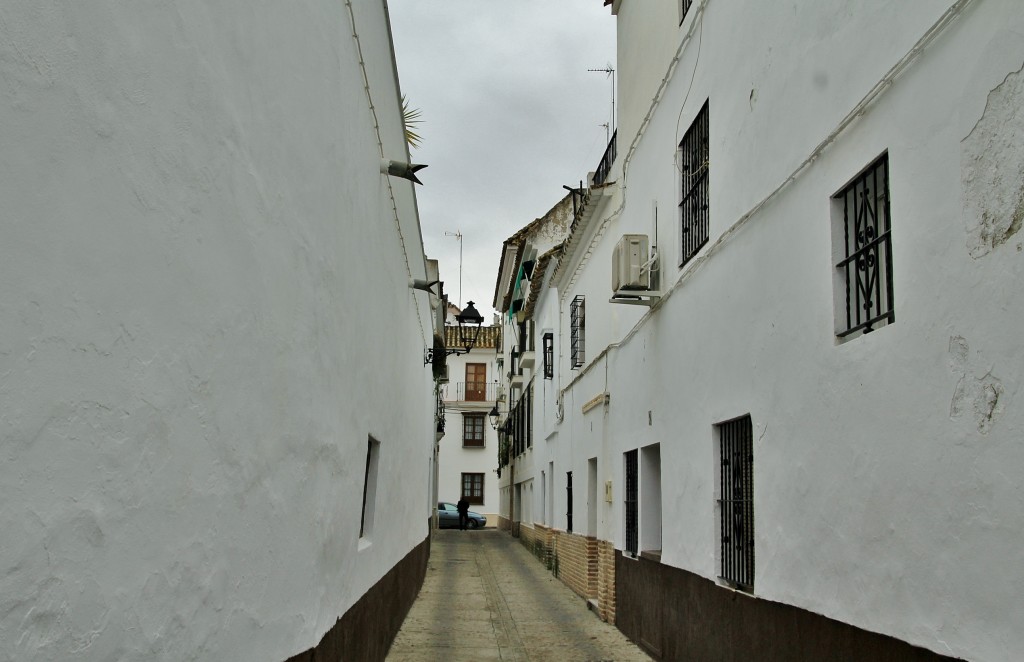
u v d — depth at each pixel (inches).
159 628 103.8
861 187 191.8
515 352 1161.4
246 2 130.8
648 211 385.1
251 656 141.6
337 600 217.8
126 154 91.9
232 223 126.6
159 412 102.3
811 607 200.8
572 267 617.9
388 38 283.9
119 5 89.0
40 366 77.1
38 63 75.2
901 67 165.0
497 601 541.6
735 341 261.9
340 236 209.2
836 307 194.5
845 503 185.5
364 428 260.5
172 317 105.4
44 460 78.2
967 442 141.6
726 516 273.7
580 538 561.9
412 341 450.0
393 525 369.1
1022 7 130.5
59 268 79.7
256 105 137.1
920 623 154.3
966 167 143.7
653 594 356.8
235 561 132.2
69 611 82.9
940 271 150.8
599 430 497.0
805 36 214.4
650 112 380.5
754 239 247.6
